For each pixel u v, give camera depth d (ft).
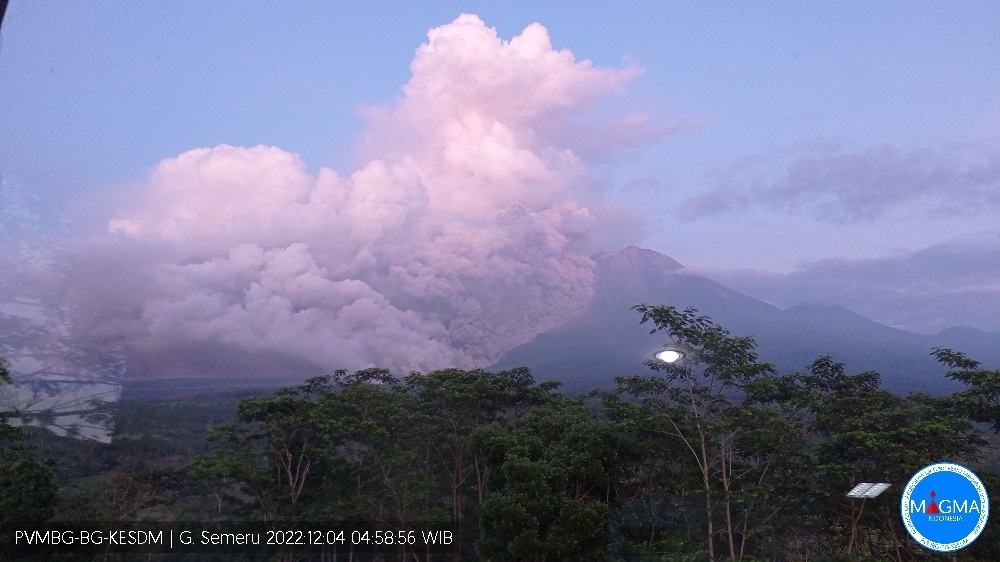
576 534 45.60
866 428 47.19
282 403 53.36
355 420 55.11
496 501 46.96
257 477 51.65
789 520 49.88
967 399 46.01
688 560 45.88
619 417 54.44
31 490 47.80
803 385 54.34
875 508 47.03
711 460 51.34
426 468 57.16
